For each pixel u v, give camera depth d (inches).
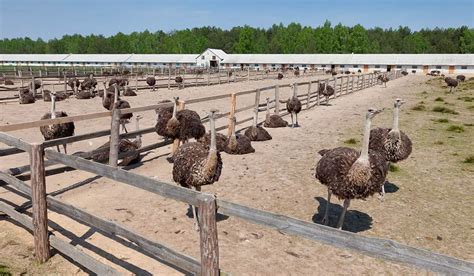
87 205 296.4
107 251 226.4
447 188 344.2
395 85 1770.4
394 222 273.0
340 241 124.2
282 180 363.3
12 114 751.1
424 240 245.8
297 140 545.6
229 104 971.3
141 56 4109.3
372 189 234.4
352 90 1326.3
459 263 102.9
